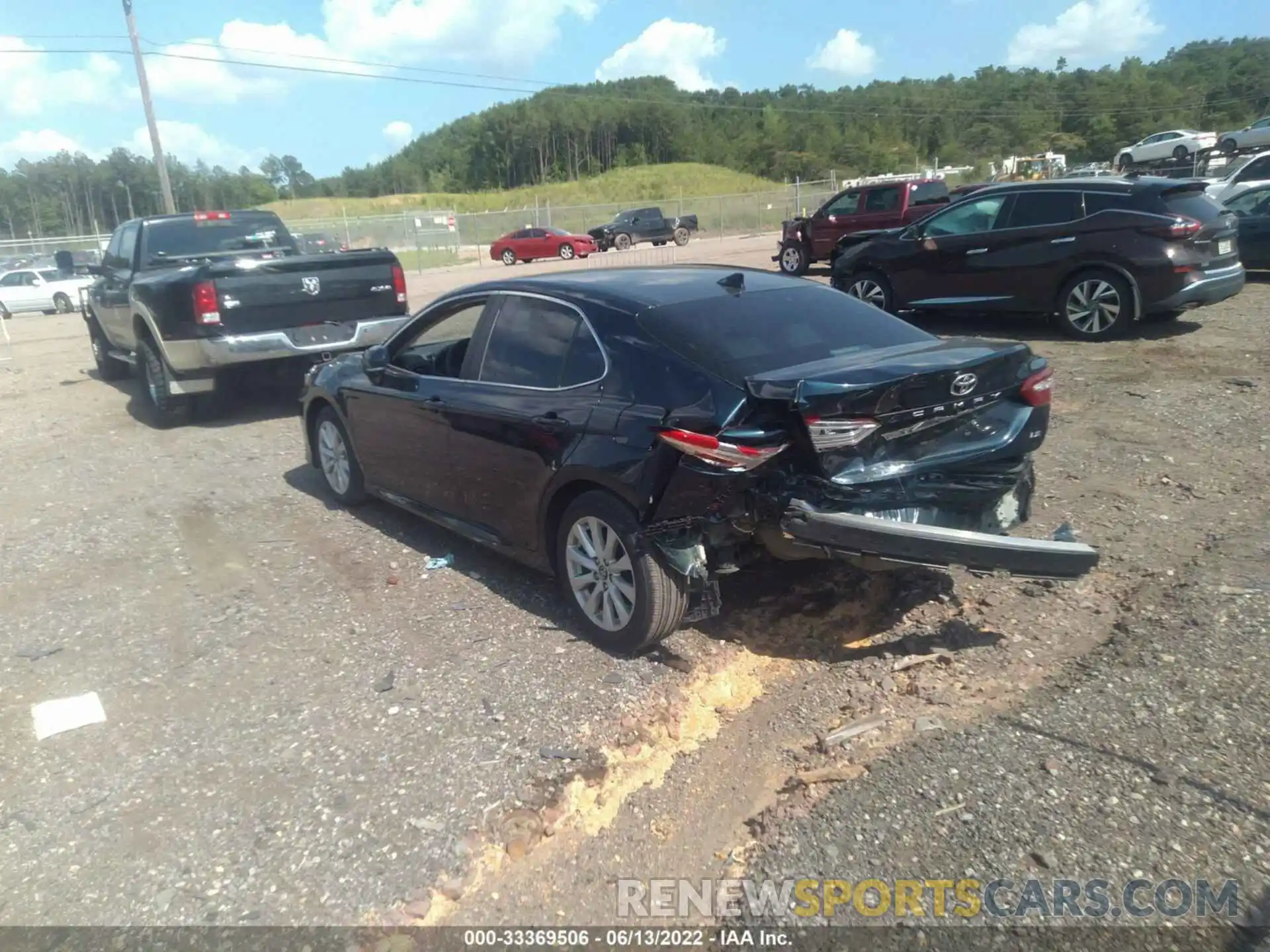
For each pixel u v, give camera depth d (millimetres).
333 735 3896
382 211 81562
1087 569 3934
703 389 4070
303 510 6742
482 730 3883
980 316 13188
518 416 4738
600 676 4270
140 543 6215
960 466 4156
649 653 4457
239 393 11039
